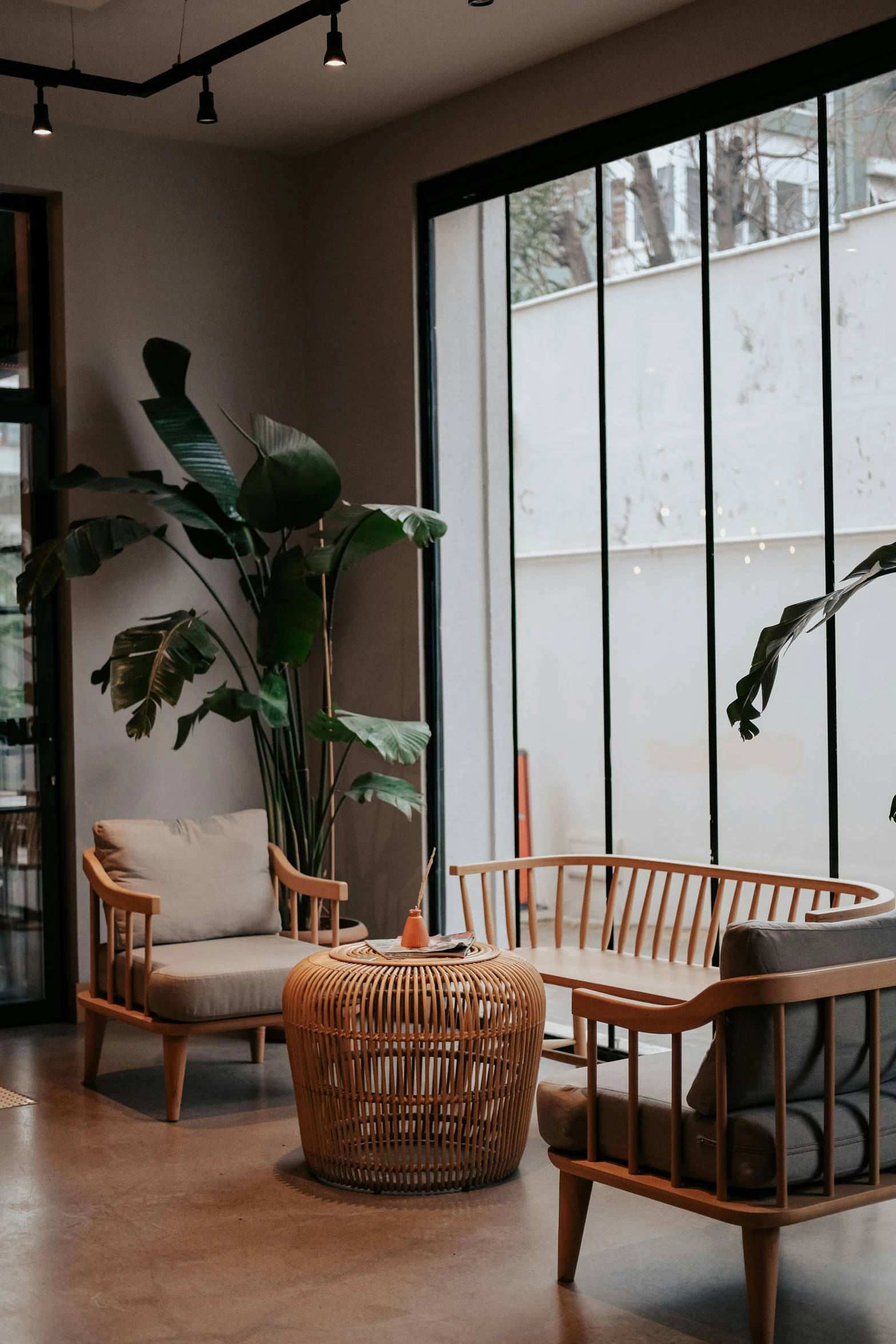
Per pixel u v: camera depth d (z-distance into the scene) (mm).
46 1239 3596
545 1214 3742
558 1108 3299
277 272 6703
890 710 4477
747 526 4863
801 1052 2959
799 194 4695
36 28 5129
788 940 2936
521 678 5688
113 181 6227
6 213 6137
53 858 6133
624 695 5273
